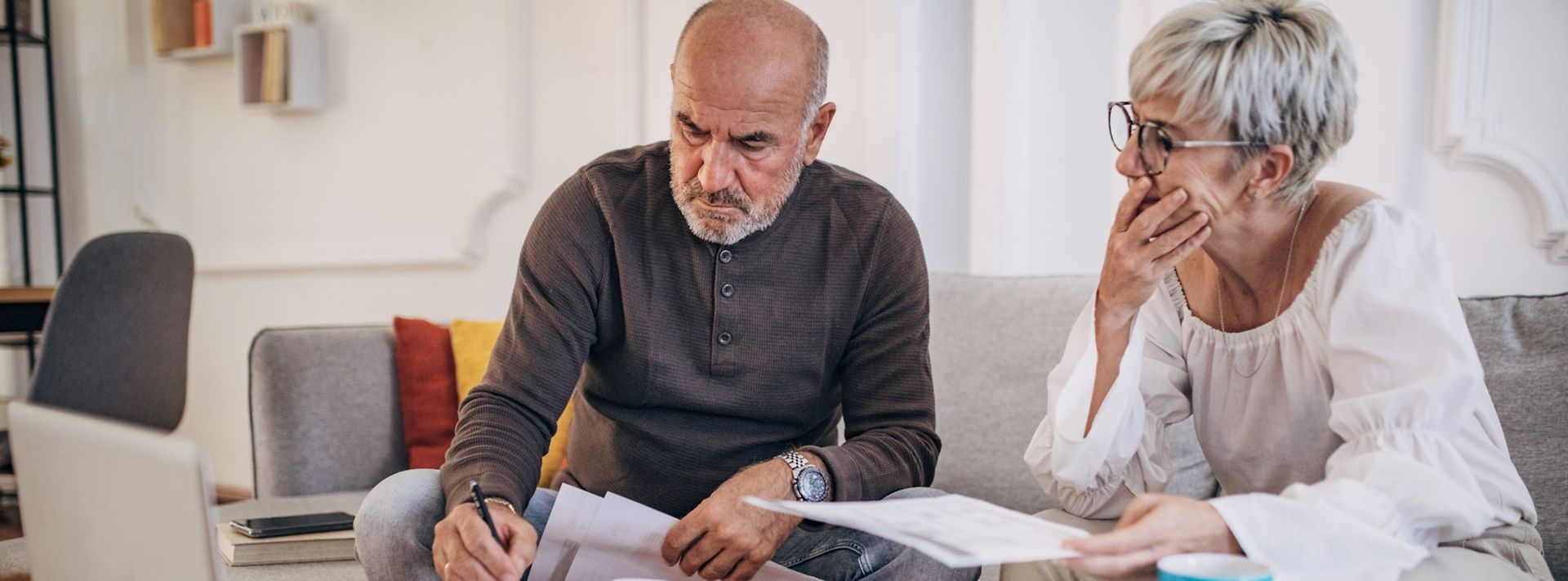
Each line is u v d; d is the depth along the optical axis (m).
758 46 1.44
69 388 2.02
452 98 3.17
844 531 1.41
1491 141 1.92
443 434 2.30
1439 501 1.06
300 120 3.45
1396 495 1.07
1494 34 1.92
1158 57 1.15
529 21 3.03
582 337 1.57
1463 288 1.97
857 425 1.59
